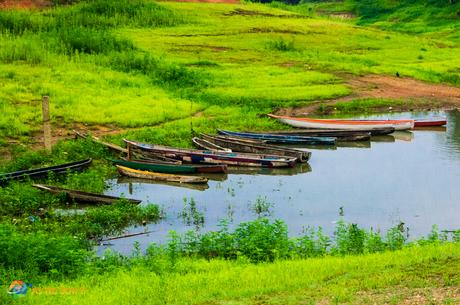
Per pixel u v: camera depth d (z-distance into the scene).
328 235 19.16
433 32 83.56
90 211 20.98
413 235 19.05
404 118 39.81
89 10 66.56
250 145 30.69
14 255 14.63
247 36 63.09
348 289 11.61
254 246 15.67
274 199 23.41
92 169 26.73
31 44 46.44
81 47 49.06
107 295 12.20
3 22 53.56
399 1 106.44
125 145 30.30
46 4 68.88
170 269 14.20
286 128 36.09
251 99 41.38
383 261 13.55
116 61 46.59
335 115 40.41
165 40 58.88
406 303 10.80
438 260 13.02
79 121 34.03
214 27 67.19
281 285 12.20
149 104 38.03
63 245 15.30
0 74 40.56
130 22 65.69
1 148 29.14
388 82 48.62
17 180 24.09
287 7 92.69
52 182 24.69
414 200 22.84
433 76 52.00
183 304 11.52
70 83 40.50
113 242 18.81
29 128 31.98
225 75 47.06
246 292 11.87
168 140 31.92
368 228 19.80
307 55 56.75
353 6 111.12
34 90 38.25
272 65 51.97
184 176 25.48
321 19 81.62
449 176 26.25
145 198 23.75
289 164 27.69
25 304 11.98
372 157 30.19
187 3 79.38
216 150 29.61
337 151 31.78
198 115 37.53
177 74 45.03
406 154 30.62
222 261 14.95
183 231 19.81
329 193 24.05
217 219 21.08
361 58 56.94
